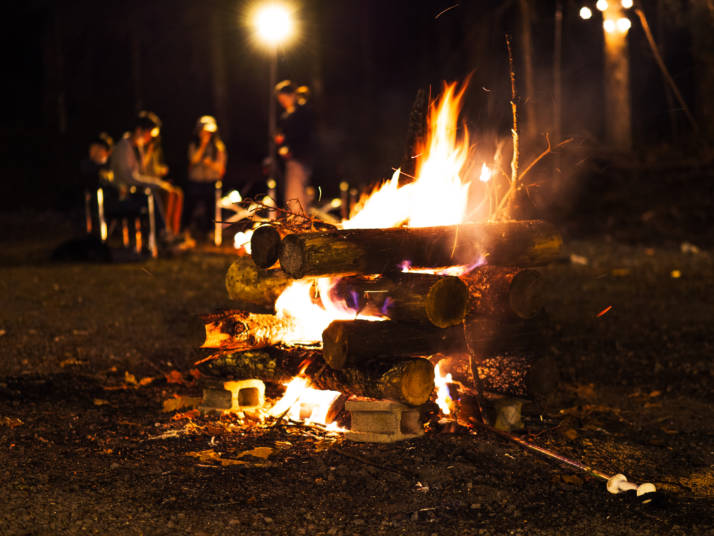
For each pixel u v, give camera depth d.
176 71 26.61
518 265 4.96
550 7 22.50
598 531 3.70
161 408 5.38
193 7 24.25
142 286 10.33
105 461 4.37
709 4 18.45
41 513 3.71
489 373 4.84
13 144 22.88
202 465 4.32
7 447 4.51
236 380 5.18
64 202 18.47
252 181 18.86
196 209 15.69
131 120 25.64
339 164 21.05
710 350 7.41
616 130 18.52
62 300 9.27
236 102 27.33
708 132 18.89
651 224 16.14
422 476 4.21
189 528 3.62
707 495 4.20
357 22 29.45
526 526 3.73
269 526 3.66
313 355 4.79
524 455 4.55
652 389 6.20
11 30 25.70
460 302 4.56
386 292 4.55
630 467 4.55
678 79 20.66
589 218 16.80
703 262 13.12
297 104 14.55
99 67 26.27
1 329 7.70
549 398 5.74
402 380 4.41
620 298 10.07
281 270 4.64
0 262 12.18
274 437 4.75
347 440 4.66
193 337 4.83
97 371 6.39
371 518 3.77
